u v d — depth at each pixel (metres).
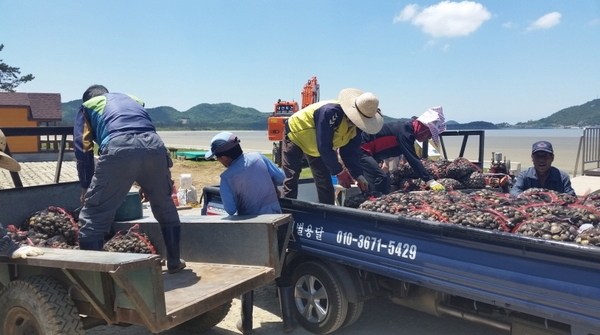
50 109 30.17
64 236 5.14
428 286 3.71
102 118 4.26
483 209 4.05
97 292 3.39
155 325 3.16
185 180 11.24
